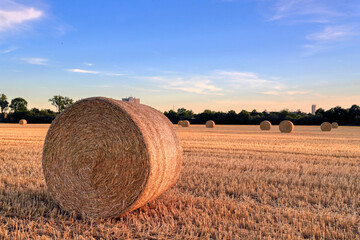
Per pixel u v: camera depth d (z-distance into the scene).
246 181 7.24
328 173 8.36
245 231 4.34
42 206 5.34
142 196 4.87
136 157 4.87
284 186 6.91
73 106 5.41
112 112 5.11
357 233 4.41
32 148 12.92
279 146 15.02
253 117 61.88
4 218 4.72
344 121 56.56
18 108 98.25
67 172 5.34
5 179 7.04
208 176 7.65
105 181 5.02
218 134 24.58
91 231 4.29
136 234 4.23
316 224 4.64
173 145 5.67
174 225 4.55
